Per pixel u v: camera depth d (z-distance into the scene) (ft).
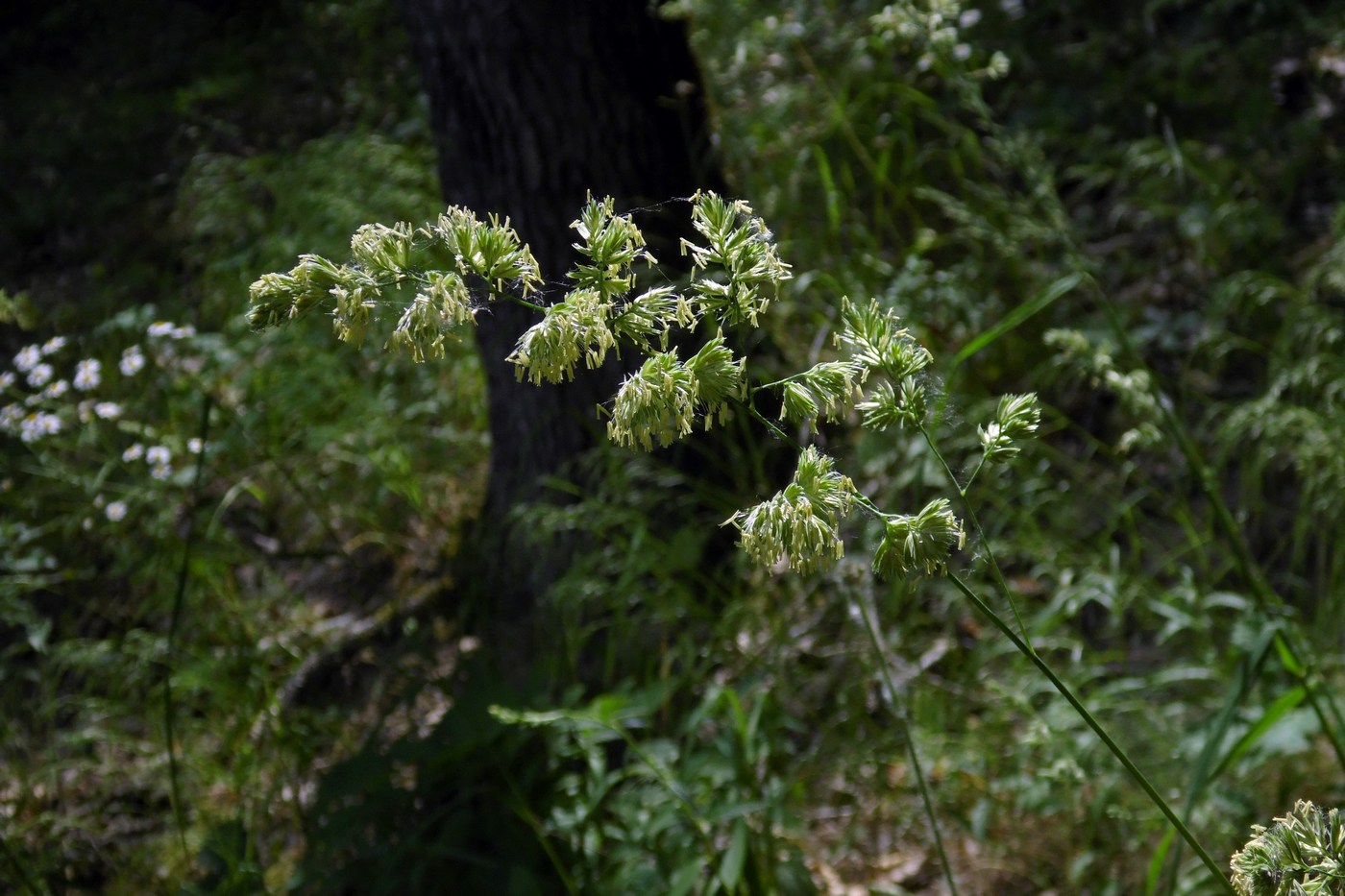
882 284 14.92
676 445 12.34
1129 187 16.43
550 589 11.93
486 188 12.05
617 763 10.74
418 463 15.21
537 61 11.43
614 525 12.21
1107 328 14.16
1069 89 18.16
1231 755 7.20
